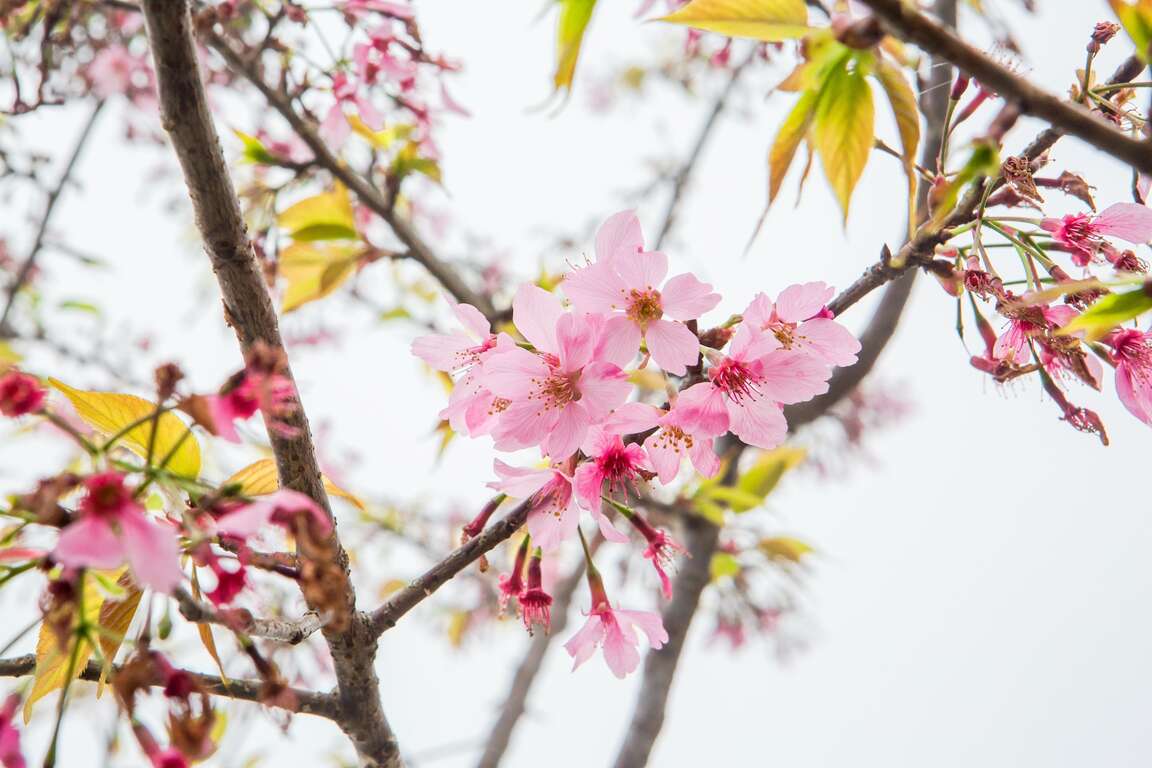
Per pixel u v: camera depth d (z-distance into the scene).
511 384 0.74
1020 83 0.67
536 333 0.74
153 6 0.69
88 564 0.68
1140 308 0.69
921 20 0.67
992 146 0.68
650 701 1.00
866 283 0.76
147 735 0.69
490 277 1.27
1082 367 0.74
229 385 0.70
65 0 0.95
